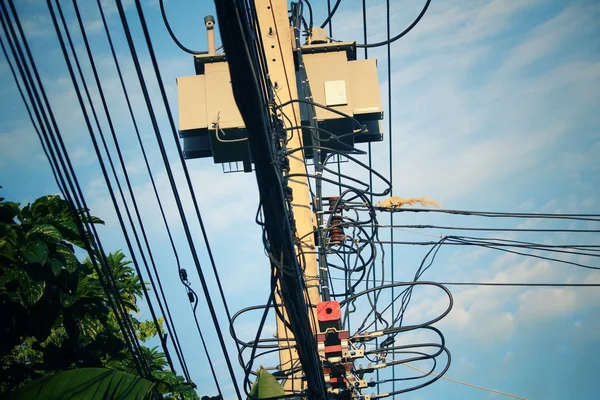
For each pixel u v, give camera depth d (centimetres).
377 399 938
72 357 794
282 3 1106
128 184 623
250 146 537
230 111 1205
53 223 788
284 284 632
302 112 1189
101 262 663
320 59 1230
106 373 717
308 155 1196
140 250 670
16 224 769
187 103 1218
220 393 769
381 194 958
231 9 448
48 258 759
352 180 959
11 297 737
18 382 782
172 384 803
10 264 746
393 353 946
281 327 909
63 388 702
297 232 947
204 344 745
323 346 895
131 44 500
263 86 577
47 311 773
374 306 1011
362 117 1209
